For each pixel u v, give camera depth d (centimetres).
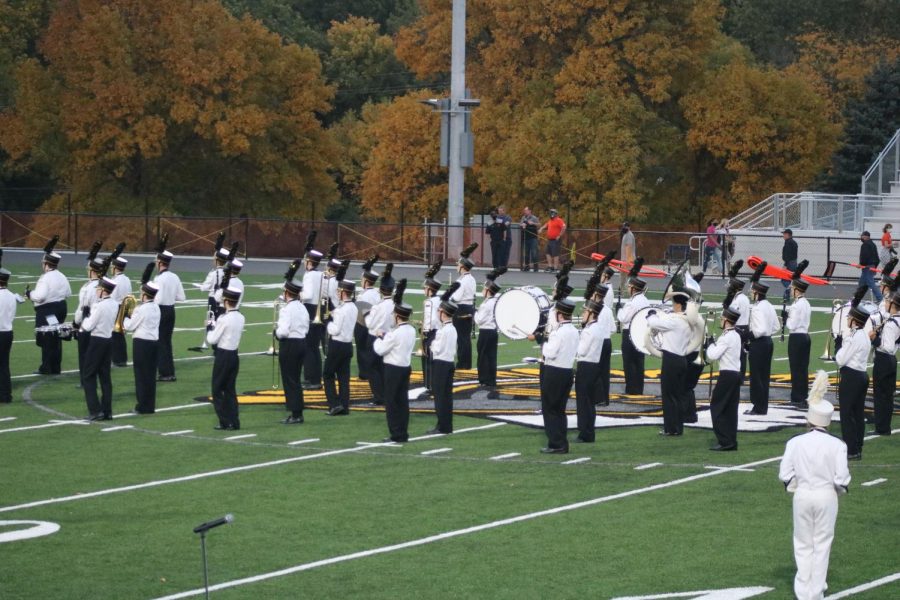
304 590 2520
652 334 4109
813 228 9831
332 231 10725
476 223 11344
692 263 9912
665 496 3291
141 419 4281
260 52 13262
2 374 4556
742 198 11912
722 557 2752
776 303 8238
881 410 4144
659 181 12575
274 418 4322
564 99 11644
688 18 11875
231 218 11006
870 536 2933
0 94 14375
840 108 14000
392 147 12638
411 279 9388
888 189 9881
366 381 5128
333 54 18500
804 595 2452
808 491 2461
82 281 8981
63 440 3947
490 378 5012
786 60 16238
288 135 13588
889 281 4322
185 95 12438
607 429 4200
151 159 13188
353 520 3039
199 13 12688
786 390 5041
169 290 5034
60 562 2698
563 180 11200
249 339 6328
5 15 14638
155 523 3006
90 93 12569
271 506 3164
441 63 12794
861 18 16025
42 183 15425
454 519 3053
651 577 2611
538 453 3806
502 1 11919
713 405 3866
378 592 2509
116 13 12381
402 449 3856
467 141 10194
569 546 2830
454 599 2469
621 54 11712
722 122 11738
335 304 4894
